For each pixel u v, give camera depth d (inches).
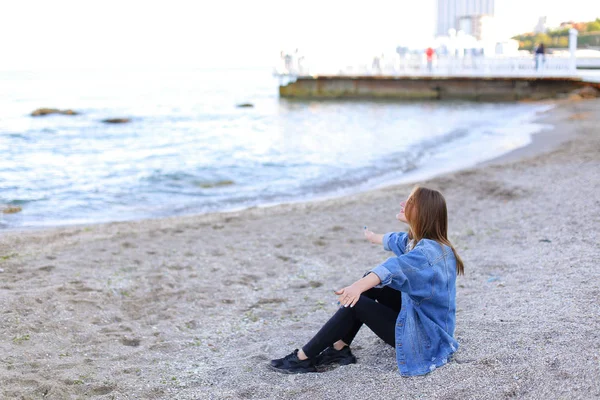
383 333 148.4
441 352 145.0
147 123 1026.7
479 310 188.7
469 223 335.6
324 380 146.4
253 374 154.9
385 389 136.3
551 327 160.1
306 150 689.6
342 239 319.6
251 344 183.2
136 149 711.1
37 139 806.5
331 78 1552.7
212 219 371.6
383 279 133.6
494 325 168.9
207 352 177.8
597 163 479.2
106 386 149.2
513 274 228.8
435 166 569.3
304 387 142.9
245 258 285.7
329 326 152.6
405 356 142.6
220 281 251.1
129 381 152.9
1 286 235.3
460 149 668.1
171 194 470.0
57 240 322.7
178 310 217.3
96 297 224.7
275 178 531.5
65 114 1198.3
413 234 148.6
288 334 188.1
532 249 263.6
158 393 145.9
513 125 860.0
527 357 142.4
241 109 1325.0
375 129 882.8
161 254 291.9
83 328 195.0
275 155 655.1
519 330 161.6
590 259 227.3
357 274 258.4
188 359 171.5
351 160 617.3
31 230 351.6
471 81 1384.1
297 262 279.3
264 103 1482.5
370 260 279.4
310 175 542.9
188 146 735.7
